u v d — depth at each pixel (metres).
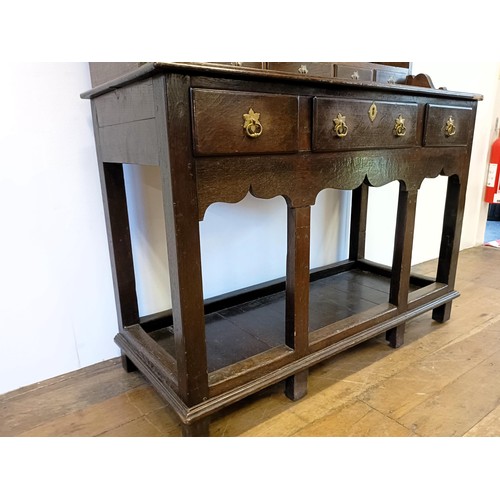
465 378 1.09
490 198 2.39
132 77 0.70
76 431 0.91
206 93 0.68
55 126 1.01
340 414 0.95
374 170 1.01
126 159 0.86
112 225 1.06
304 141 0.84
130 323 1.14
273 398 1.01
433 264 2.12
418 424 0.91
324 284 1.57
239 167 0.76
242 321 1.26
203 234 1.38
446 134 1.18
